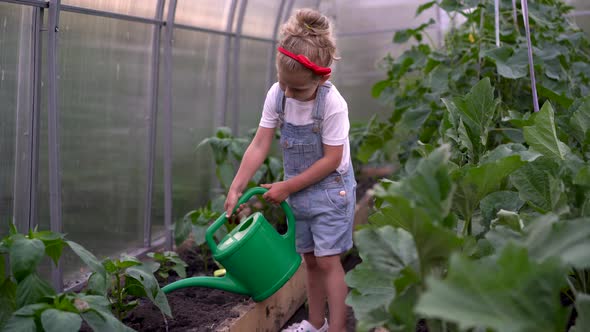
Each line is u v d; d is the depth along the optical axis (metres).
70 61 2.79
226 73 4.63
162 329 2.32
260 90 5.55
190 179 4.23
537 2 3.95
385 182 1.70
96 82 3.02
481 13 3.66
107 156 3.18
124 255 2.18
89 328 2.26
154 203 3.74
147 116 3.60
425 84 3.93
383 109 6.52
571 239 1.24
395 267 1.37
